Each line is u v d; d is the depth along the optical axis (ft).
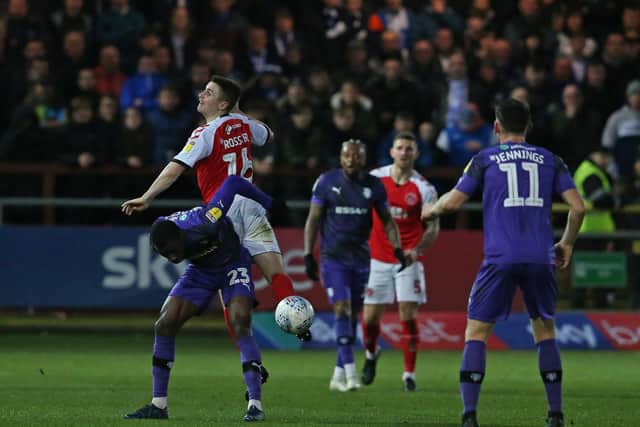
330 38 204.13
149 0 203.51
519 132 80.43
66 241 168.25
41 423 83.87
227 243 85.05
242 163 89.66
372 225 118.32
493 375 135.13
